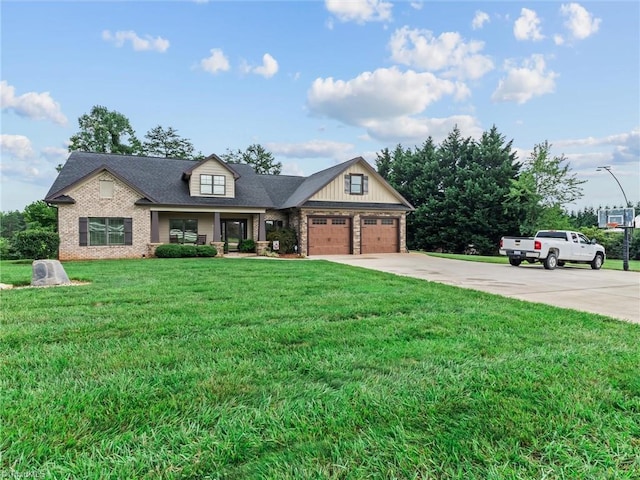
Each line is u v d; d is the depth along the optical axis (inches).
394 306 247.1
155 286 328.5
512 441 87.5
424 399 109.3
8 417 95.3
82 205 712.4
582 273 553.3
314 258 767.1
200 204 805.9
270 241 867.4
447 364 139.6
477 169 1234.6
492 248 1198.9
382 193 946.7
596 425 95.3
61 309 230.1
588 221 1571.1
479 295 302.8
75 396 108.0
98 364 135.6
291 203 882.8
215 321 200.5
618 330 196.2
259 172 1881.2
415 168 1450.5
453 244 1270.9
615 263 791.7
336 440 87.4
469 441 87.0
